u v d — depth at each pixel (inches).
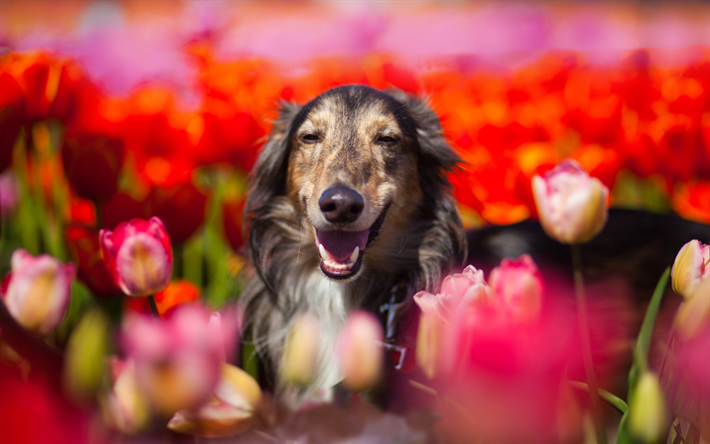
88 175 101.9
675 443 50.4
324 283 127.3
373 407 46.8
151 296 57.4
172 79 185.5
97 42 337.1
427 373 42.2
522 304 41.3
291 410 44.9
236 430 38.2
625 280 133.9
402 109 128.8
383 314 124.0
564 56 190.2
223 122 129.3
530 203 130.0
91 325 37.5
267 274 129.4
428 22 513.3
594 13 530.6
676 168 136.0
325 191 107.7
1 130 103.5
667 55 212.7
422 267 128.6
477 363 37.6
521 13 477.1
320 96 127.8
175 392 32.5
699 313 42.1
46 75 114.8
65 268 46.4
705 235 144.6
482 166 139.6
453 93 178.1
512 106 170.9
